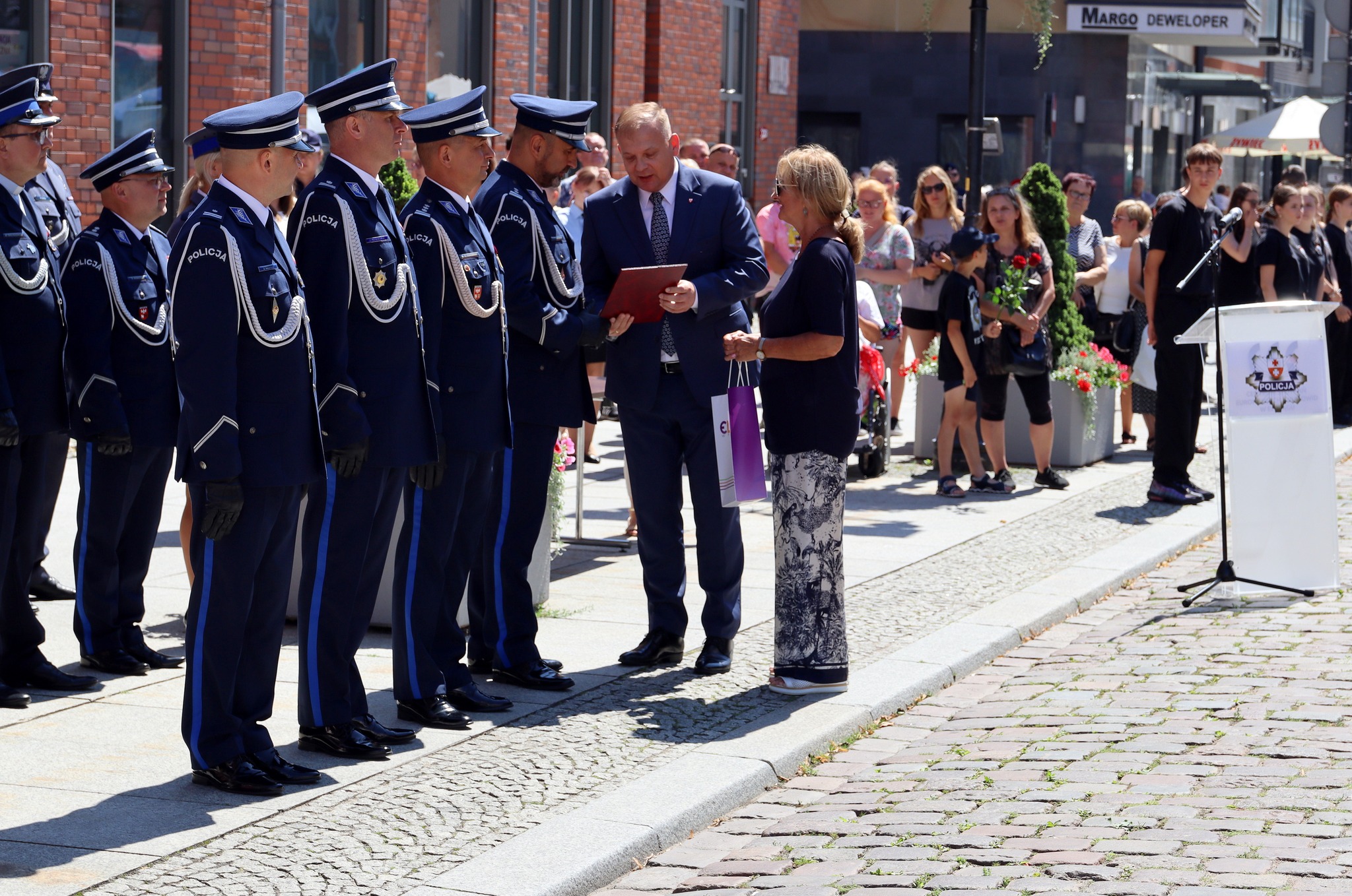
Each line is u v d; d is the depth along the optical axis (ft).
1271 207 45.03
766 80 74.08
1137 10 99.81
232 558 17.12
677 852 16.66
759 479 22.15
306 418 17.39
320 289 17.94
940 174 42.19
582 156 41.83
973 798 17.76
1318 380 27.78
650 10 64.75
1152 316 36.63
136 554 22.43
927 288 42.78
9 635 20.97
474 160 19.86
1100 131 102.42
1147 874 15.07
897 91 103.24
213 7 43.01
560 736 19.70
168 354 22.18
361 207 18.29
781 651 21.75
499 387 20.16
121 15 40.75
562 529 32.63
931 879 15.31
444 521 19.97
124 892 14.48
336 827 16.35
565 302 21.38
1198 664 23.32
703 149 41.78
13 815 16.44
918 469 41.88
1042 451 39.11
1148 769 18.44
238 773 17.29
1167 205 36.14
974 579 28.96
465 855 15.69
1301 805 16.98
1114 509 36.22
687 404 22.48
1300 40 153.07
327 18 47.42
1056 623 26.71
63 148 39.17
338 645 18.66
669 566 23.11
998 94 102.22
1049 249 42.63
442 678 20.17
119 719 19.93
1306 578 27.84
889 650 24.07
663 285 21.59
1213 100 137.59
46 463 23.20
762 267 22.63
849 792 18.40
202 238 16.61
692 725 20.27
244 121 16.85
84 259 21.68
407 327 18.56
